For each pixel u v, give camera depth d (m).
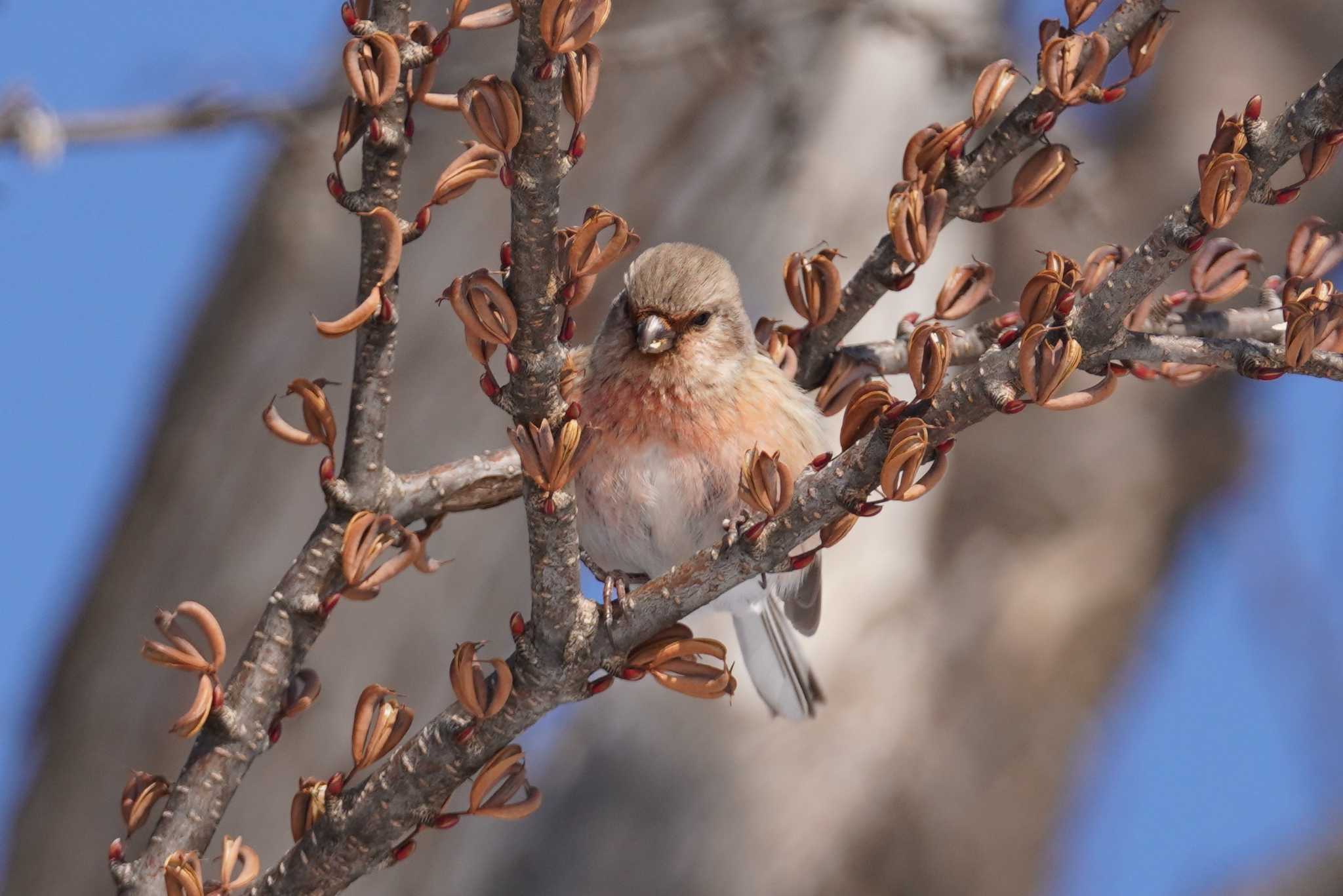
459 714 5.64
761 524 5.50
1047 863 14.45
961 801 13.83
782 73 12.23
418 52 5.45
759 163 12.73
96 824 10.10
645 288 8.23
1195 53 16.75
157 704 10.29
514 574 10.99
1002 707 14.47
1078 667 14.94
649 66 11.77
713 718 13.46
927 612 14.48
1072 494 15.57
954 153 6.38
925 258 5.78
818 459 5.51
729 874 12.86
